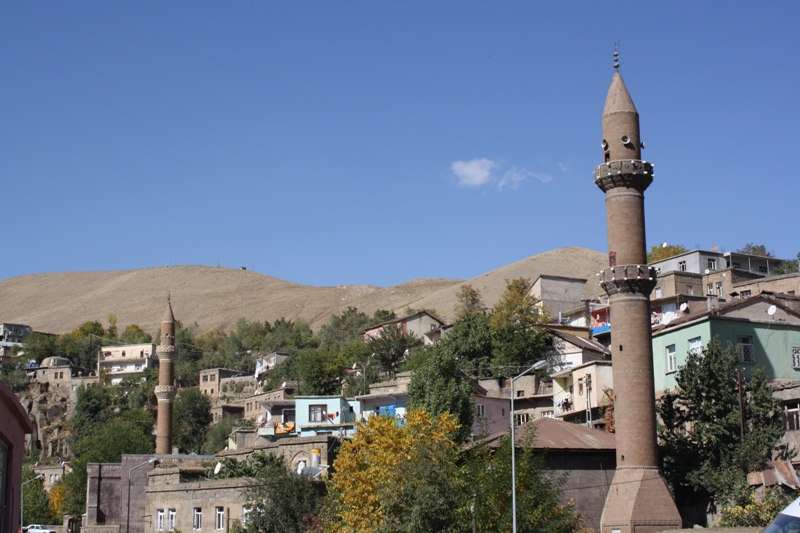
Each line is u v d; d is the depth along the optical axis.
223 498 67.38
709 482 60.66
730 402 63.38
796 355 71.00
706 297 97.50
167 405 120.75
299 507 61.56
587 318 110.44
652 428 59.53
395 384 105.62
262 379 172.12
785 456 60.97
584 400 80.94
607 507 59.34
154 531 72.75
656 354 74.00
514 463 48.31
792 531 22.03
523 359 101.12
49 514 115.12
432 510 51.09
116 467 85.44
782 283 107.06
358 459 59.31
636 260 61.66
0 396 25.30
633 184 62.47
